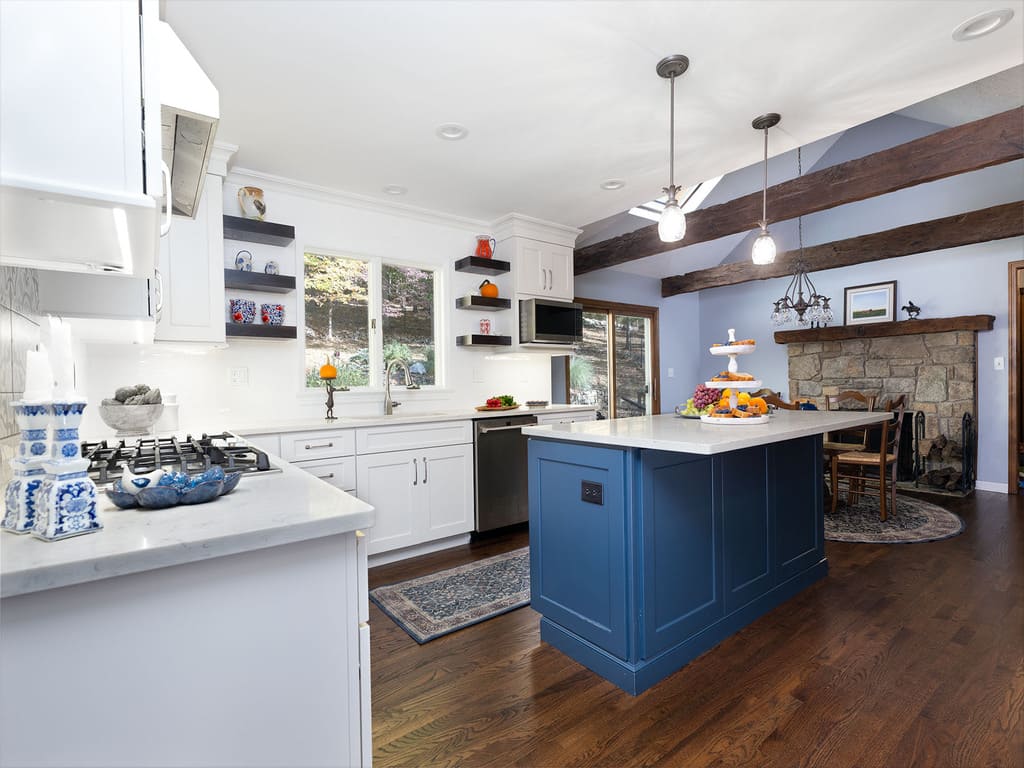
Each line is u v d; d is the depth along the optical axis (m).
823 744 1.53
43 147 0.63
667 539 1.90
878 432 4.96
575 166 3.19
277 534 0.84
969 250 5.01
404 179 3.33
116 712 0.73
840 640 2.13
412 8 1.82
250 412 3.19
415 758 1.51
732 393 2.40
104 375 2.70
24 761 0.68
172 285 2.61
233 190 3.12
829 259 5.32
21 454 0.80
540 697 1.80
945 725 1.60
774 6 1.86
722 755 1.50
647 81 2.31
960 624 2.23
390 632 2.27
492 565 3.09
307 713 0.89
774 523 2.45
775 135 2.84
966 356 4.90
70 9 0.65
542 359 4.71
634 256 4.80
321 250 3.49
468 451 3.50
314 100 2.40
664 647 1.89
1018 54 2.17
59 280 1.34
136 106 0.69
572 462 2.03
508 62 2.14
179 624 0.78
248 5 1.78
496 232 4.28
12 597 0.67
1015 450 4.70
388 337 3.83
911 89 2.42
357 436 3.01
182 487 0.97
